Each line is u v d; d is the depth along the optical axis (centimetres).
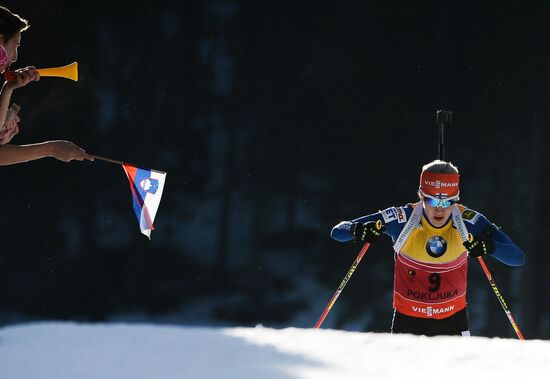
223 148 9588
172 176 9438
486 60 9838
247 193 9469
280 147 9681
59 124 9062
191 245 9100
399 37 9969
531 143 9581
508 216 9319
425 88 9912
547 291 8562
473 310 8275
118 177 9100
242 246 9212
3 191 8731
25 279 8562
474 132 9750
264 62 9812
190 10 9719
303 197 9525
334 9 9938
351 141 9775
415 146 9812
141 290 8762
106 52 9419
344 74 9912
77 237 8800
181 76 9644
